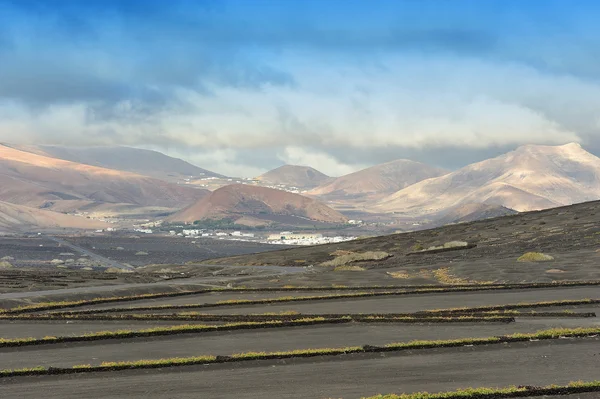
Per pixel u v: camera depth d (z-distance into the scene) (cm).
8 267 16712
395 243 16288
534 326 5272
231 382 3619
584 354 4150
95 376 3769
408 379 3631
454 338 4809
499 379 3597
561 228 13675
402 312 6244
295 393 3384
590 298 6719
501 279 8350
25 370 3784
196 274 13138
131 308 6794
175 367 3947
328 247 17775
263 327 5378
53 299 7638
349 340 4847
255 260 16975
